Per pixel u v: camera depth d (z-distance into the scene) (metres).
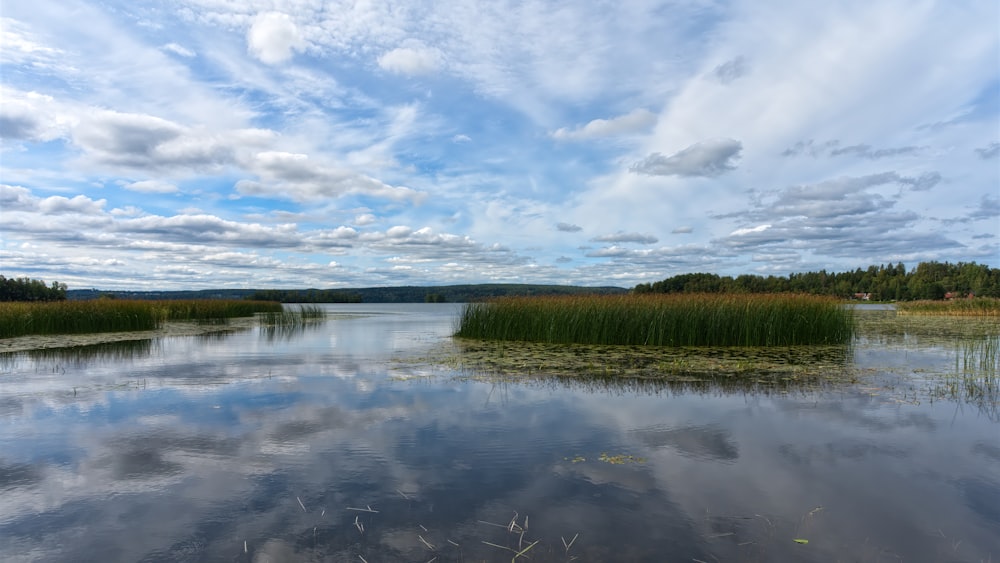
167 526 3.46
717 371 9.45
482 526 3.43
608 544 3.19
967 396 7.27
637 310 14.47
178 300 29.02
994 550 3.12
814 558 3.03
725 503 3.77
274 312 28.94
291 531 3.38
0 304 18.19
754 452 4.88
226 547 3.19
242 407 6.62
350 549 3.15
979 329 20.22
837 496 3.89
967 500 3.83
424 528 3.41
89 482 4.20
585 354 11.94
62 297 30.70
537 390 7.70
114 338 16.45
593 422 5.90
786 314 14.09
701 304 14.43
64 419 6.05
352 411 6.41
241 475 4.33
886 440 5.23
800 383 8.25
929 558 3.04
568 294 16.80
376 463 4.60
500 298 16.91
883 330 19.83
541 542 3.21
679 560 3.01
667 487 4.07
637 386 8.02
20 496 3.95
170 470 4.45
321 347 13.87
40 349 13.25
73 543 3.26
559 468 4.47
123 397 7.21
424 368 9.86
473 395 7.34
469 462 4.62
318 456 4.78
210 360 11.12
